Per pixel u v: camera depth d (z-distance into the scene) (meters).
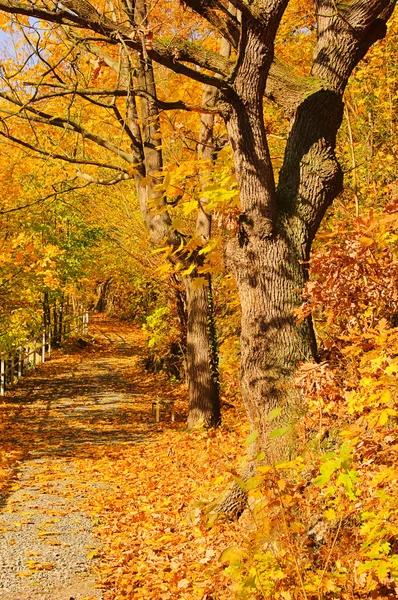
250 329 6.52
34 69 11.63
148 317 22.36
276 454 5.96
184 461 12.20
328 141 6.61
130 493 10.24
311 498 4.24
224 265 6.83
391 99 11.50
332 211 11.06
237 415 16.75
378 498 4.03
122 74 10.89
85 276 28.28
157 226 12.76
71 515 9.09
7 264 17.88
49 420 18.41
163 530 8.18
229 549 4.01
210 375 15.80
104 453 13.77
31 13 6.42
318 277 5.88
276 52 12.84
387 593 3.79
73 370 30.36
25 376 27.78
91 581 6.63
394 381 4.41
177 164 7.52
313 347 6.54
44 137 13.31
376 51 10.84
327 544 4.14
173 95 13.23
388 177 11.27
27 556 7.29
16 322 21.28
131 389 24.73
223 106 6.57
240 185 6.56
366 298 5.79
